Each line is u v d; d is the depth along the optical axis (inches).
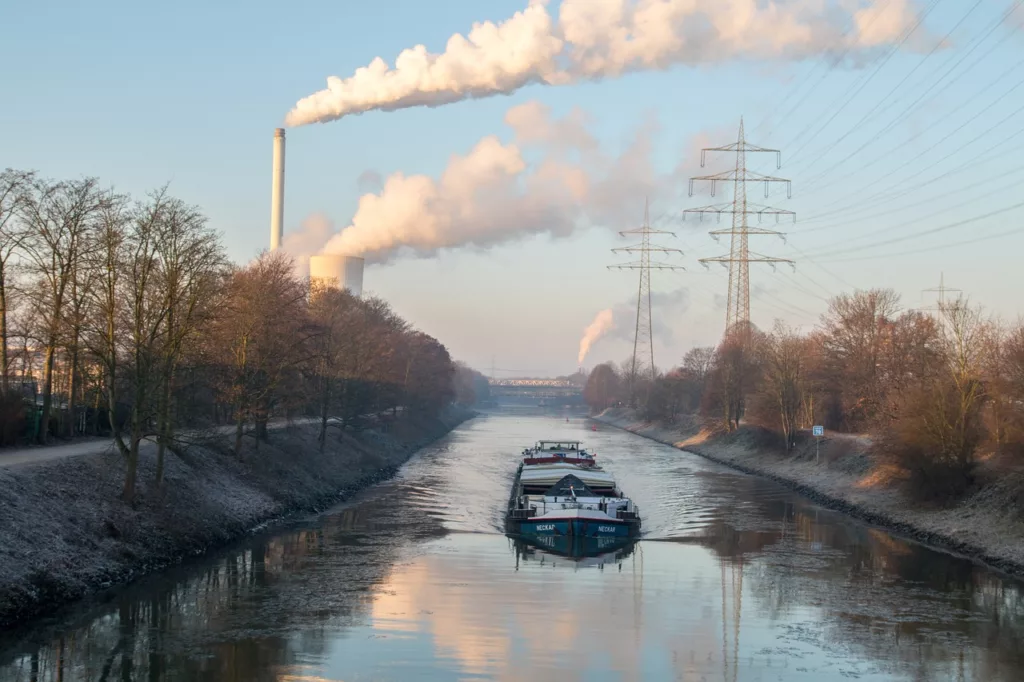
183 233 1508.4
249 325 1996.8
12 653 923.4
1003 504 1691.7
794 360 3373.5
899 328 3095.5
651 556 1552.7
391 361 3794.3
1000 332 2069.4
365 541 1640.0
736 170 4313.5
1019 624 1103.0
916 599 1233.4
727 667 932.0
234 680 860.0
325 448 2817.4
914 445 1953.7
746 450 3661.4
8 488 1262.3
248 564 1400.1
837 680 896.3
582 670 914.1
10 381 2047.2
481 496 2422.5
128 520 1408.7
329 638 1003.3
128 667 890.7
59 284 1801.2
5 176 1770.4
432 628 1054.4
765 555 1566.2
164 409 1549.0
